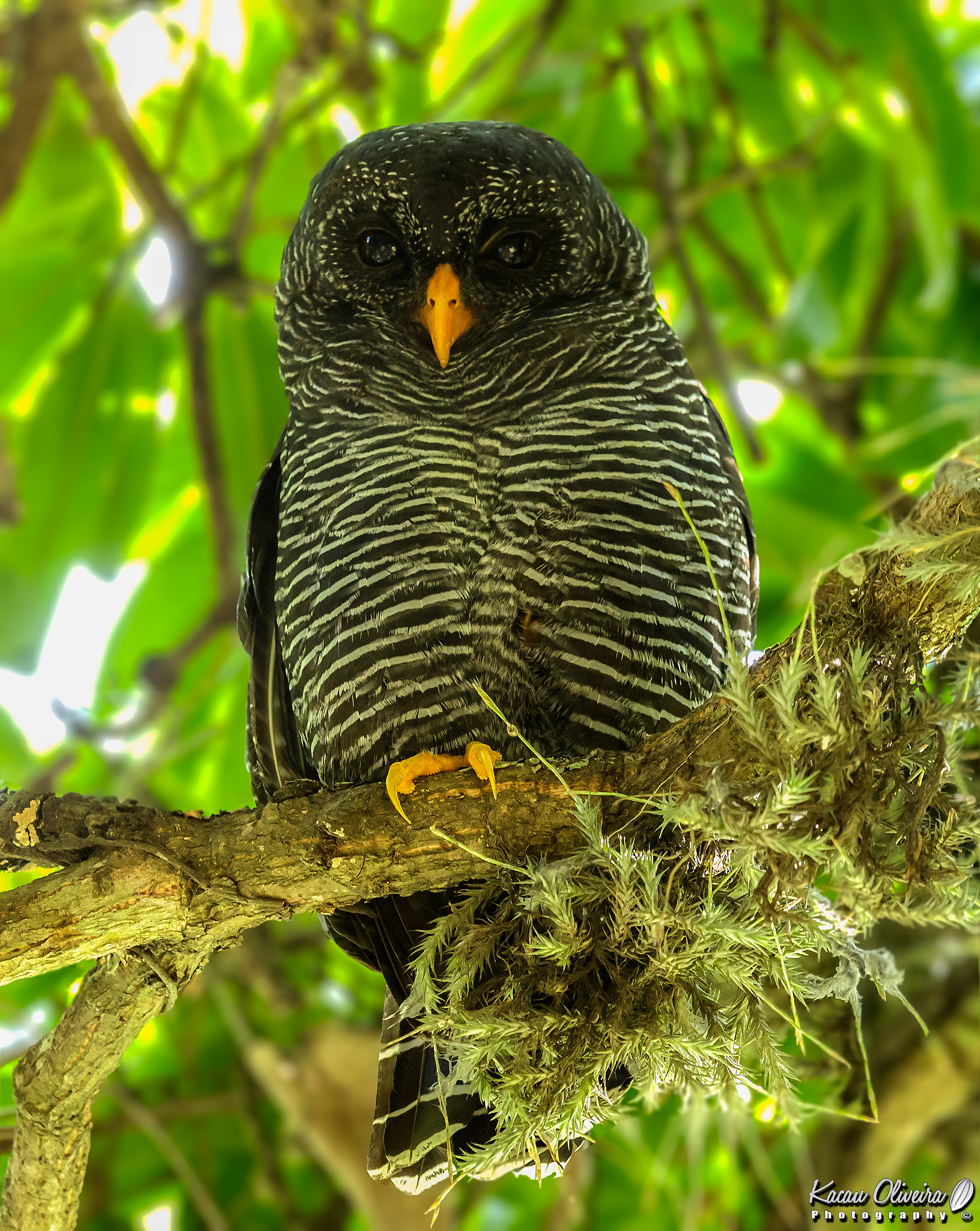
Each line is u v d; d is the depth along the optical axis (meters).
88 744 12.78
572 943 6.53
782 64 13.59
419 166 8.45
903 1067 12.16
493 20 12.48
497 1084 6.74
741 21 13.23
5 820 6.82
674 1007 6.60
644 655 8.02
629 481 8.13
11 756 13.87
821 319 14.83
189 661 13.11
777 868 6.11
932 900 6.12
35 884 6.72
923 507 6.24
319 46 12.98
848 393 14.46
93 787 14.09
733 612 8.69
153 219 12.61
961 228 14.46
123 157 12.31
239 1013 13.16
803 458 14.02
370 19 13.30
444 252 8.53
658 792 6.39
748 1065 8.55
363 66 13.13
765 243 13.88
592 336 8.55
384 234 8.68
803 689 6.30
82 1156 7.40
